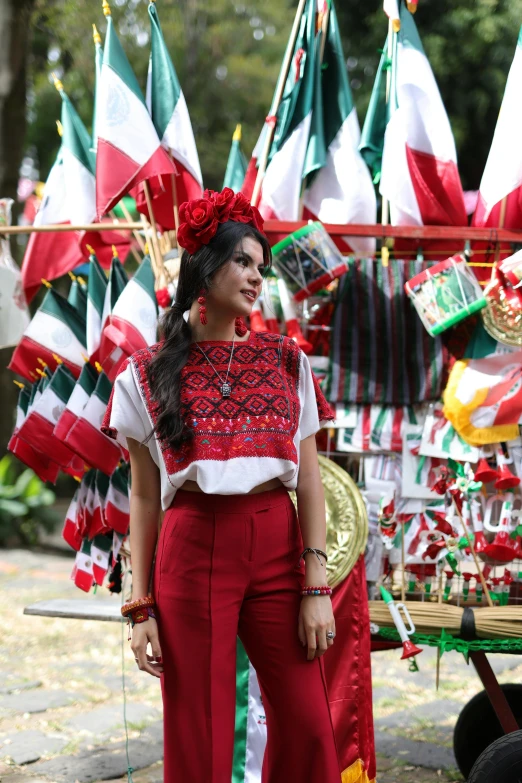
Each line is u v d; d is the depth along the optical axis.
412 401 2.69
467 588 2.67
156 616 1.90
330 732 1.86
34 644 5.11
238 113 12.89
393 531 2.58
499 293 2.61
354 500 2.56
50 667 4.62
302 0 2.99
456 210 2.98
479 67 9.88
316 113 3.12
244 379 1.86
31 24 6.39
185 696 1.84
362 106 10.05
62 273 3.78
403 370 2.70
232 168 4.22
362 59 10.32
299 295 2.71
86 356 2.99
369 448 2.68
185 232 1.88
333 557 2.52
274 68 12.84
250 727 2.61
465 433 2.61
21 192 7.78
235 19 12.84
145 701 4.04
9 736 3.50
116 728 3.65
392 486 2.68
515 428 2.63
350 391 2.70
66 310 3.14
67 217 3.72
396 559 2.65
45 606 3.19
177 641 1.85
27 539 9.61
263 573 1.87
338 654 2.51
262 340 1.93
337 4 10.28
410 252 3.02
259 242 1.89
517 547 2.61
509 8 9.71
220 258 1.84
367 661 2.51
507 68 9.82
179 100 3.00
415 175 2.95
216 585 1.84
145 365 1.91
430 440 2.65
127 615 1.91
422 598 2.64
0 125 6.18
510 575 2.62
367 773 2.47
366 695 2.50
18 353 3.10
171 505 1.90
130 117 2.84
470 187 10.61
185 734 1.83
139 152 2.81
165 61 3.02
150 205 2.91
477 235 2.75
